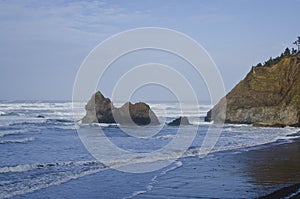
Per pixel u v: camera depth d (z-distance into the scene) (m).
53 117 65.00
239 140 33.31
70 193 12.72
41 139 32.72
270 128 52.41
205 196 12.26
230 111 65.50
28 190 13.05
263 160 20.64
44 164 18.48
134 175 16.00
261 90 68.19
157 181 14.74
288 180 14.88
